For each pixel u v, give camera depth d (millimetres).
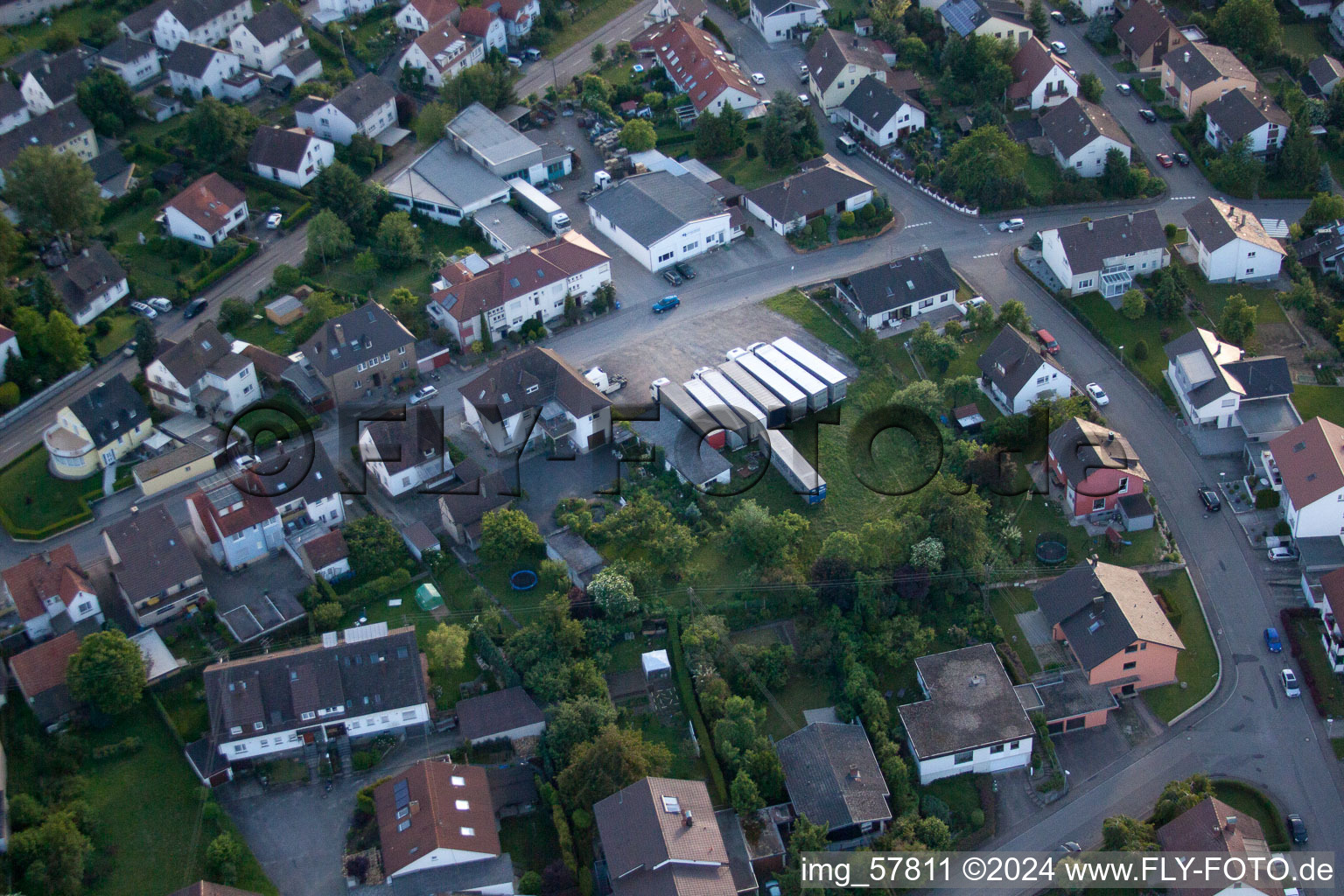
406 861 108750
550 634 129375
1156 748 125125
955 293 174375
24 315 160625
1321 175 194625
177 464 148000
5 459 152000
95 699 120875
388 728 123000
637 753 114625
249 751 120000
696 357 166875
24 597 129375
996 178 190375
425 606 134375
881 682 129750
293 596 135000
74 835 109750
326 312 169375
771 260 184625
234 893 105438
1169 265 176375
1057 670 129750
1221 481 149875
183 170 197250
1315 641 132750
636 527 140875
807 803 116438
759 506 144875
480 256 179375
